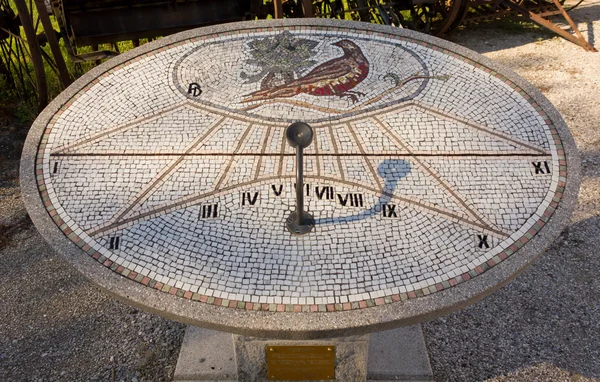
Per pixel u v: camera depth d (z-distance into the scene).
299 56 5.59
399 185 4.26
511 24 10.33
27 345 5.29
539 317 5.46
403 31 5.89
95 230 3.98
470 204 4.12
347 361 4.55
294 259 3.78
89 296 5.75
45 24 7.00
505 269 3.70
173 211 4.11
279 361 4.56
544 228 3.95
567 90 8.48
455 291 3.58
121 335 5.37
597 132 7.66
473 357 5.12
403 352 5.07
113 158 4.50
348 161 4.45
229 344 5.18
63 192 4.24
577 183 4.25
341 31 5.94
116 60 5.52
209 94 5.13
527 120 4.78
